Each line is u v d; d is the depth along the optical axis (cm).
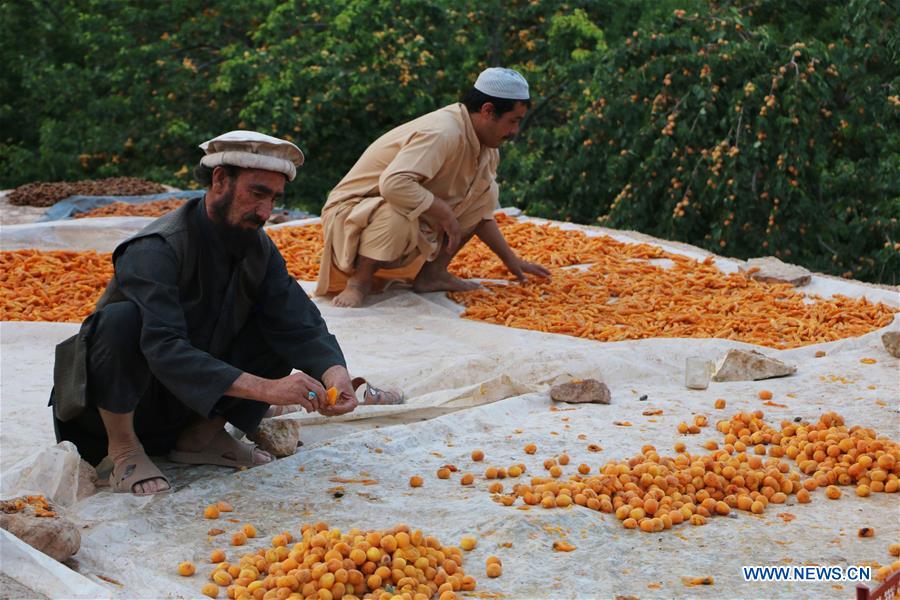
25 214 1341
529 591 340
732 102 1334
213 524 390
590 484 411
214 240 415
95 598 311
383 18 1808
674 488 412
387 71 1789
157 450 457
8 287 798
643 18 1773
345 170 1975
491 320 732
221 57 2034
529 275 838
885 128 1360
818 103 1310
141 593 335
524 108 728
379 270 773
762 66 1359
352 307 748
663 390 566
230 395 397
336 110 1833
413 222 734
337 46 1803
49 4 2189
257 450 465
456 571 348
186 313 420
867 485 427
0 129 2342
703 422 501
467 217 771
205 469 449
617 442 478
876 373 571
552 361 584
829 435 462
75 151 2020
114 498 406
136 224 1011
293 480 430
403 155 721
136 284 404
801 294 796
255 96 1803
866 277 1374
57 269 843
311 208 1912
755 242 1360
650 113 1416
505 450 468
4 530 329
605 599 334
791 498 419
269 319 435
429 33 1845
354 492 418
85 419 429
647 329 701
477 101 724
